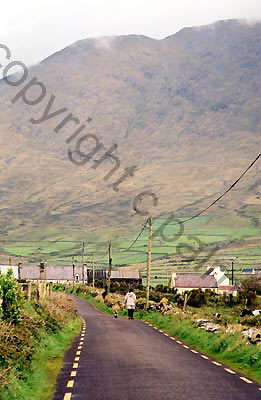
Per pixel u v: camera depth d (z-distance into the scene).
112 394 15.82
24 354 19.20
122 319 53.25
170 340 32.59
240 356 23.31
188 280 148.25
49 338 28.44
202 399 14.99
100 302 86.88
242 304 81.69
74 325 41.38
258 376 19.42
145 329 40.84
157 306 59.94
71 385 17.55
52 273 170.62
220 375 19.36
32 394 16.09
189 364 22.05
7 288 24.25
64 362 22.98
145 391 16.17
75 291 128.00
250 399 15.12
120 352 26.25
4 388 15.03
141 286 132.88
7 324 21.55
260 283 108.31
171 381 17.89
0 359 17.31
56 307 41.06
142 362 22.53
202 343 29.23
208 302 87.19
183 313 46.03
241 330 29.28
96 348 28.11
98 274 168.25
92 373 19.88
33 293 44.12
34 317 30.16
